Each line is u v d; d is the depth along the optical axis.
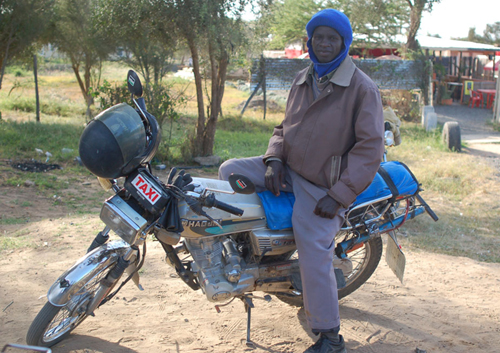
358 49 21.50
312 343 3.06
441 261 4.74
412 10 18.56
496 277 4.35
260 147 11.37
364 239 3.18
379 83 16.58
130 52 10.39
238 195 2.87
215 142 10.96
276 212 2.87
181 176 2.62
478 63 27.05
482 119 19.05
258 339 3.07
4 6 11.09
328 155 2.80
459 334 3.26
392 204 3.26
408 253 4.95
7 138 9.23
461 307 3.67
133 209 2.56
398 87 16.73
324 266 2.70
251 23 9.32
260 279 2.95
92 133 2.38
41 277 3.76
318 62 2.81
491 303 3.77
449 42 23.91
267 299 3.13
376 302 3.68
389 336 3.19
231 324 3.24
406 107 17.48
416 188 3.22
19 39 11.62
